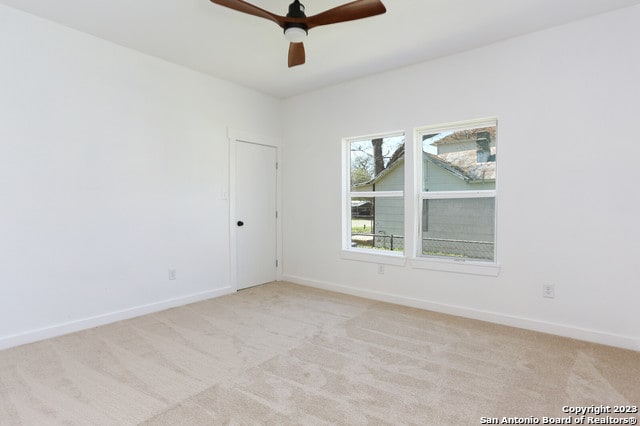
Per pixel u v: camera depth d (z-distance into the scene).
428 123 3.49
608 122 2.62
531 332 2.91
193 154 3.80
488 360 2.39
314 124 4.45
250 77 4.00
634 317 2.55
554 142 2.84
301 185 4.62
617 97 2.59
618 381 2.10
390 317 3.29
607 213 2.64
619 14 2.56
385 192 3.92
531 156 2.95
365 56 3.37
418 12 2.57
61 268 2.86
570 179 2.78
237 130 4.23
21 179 2.65
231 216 4.19
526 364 2.33
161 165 3.52
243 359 2.40
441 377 2.16
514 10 2.56
